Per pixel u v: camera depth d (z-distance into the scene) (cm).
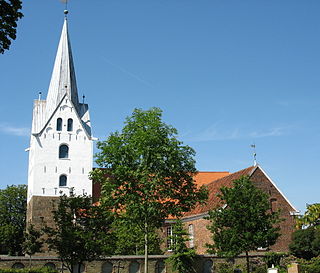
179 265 4944
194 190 4550
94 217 3903
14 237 8038
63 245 3712
